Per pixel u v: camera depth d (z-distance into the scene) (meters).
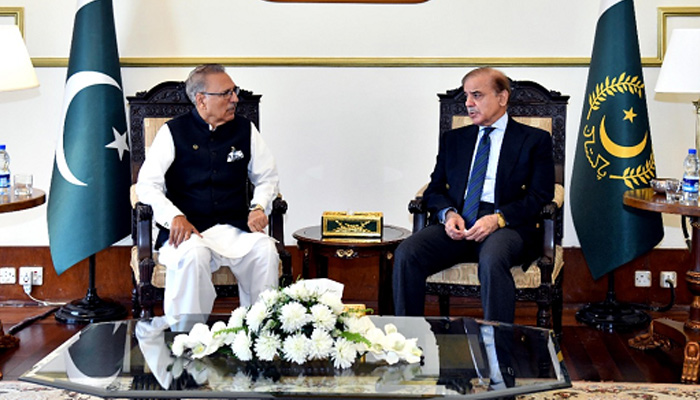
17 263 4.68
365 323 2.54
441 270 3.69
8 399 3.18
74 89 4.25
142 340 2.66
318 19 4.54
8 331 4.16
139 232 3.68
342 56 4.57
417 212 3.91
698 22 4.47
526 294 3.62
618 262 4.18
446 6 4.53
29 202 3.57
